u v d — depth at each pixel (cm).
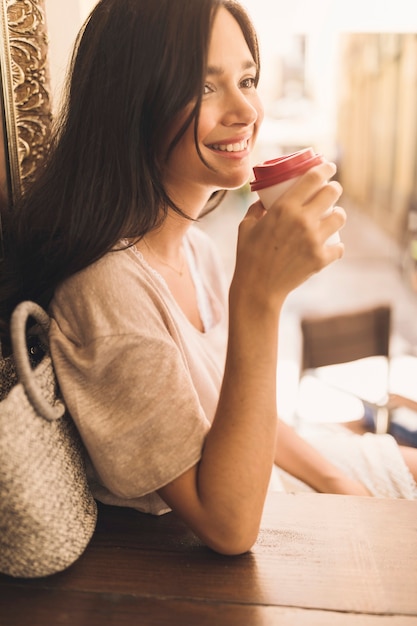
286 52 855
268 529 76
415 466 141
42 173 86
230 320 71
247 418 68
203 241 112
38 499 62
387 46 782
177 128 75
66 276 75
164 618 62
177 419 68
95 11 78
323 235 68
